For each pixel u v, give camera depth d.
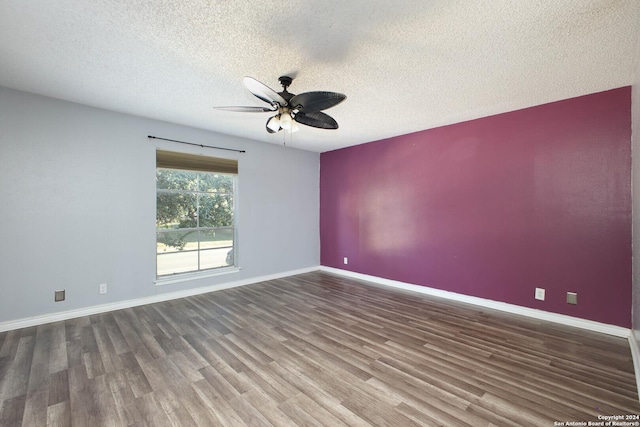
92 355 2.40
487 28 1.88
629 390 1.92
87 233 3.34
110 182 3.49
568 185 3.04
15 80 2.69
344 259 5.44
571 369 2.18
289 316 3.31
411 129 4.20
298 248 5.55
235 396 1.88
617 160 2.77
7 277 2.89
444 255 4.03
